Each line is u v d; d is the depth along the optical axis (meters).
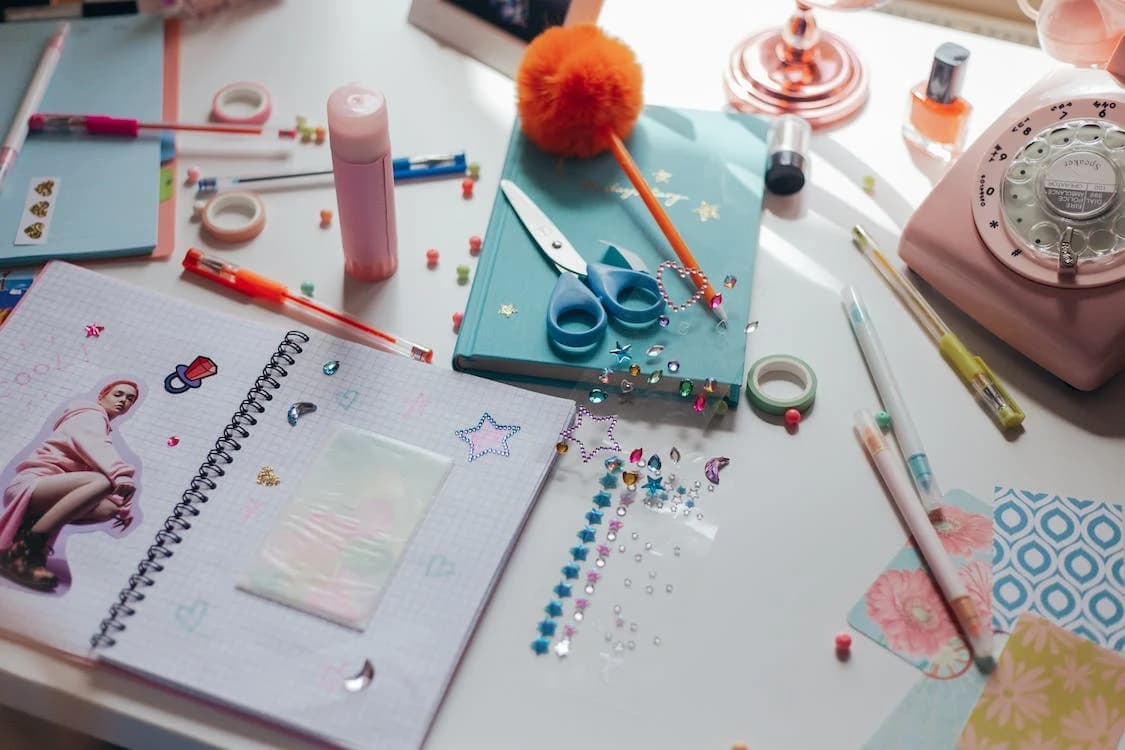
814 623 0.69
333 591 0.68
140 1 1.02
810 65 0.99
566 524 0.73
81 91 0.96
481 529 0.71
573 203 0.89
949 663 0.67
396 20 1.03
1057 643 0.68
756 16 1.05
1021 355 0.82
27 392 0.77
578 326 0.81
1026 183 0.81
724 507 0.74
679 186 0.90
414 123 0.96
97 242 0.86
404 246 0.88
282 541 0.71
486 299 0.82
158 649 0.66
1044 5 0.85
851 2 0.92
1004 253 0.80
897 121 0.97
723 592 0.70
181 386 0.78
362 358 0.80
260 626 0.67
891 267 0.86
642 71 0.91
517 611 0.69
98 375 0.78
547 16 0.98
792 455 0.76
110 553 0.70
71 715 0.67
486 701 0.66
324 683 0.65
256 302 0.84
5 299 0.83
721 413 0.78
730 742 0.64
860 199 0.91
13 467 0.73
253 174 0.92
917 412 0.79
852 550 0.72
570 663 0.67
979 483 0.75
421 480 0.73
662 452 0.76
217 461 0.74
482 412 0.77
